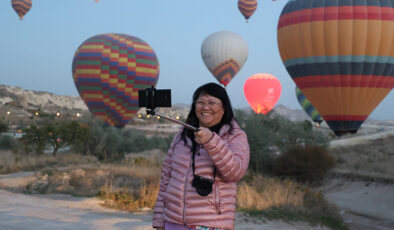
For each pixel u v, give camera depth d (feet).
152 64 119.03
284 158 66.28
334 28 73.61
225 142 7.41
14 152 85.10
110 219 23.21
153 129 243.81
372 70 74.43
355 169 71.82
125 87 114.62
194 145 7.61
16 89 548.31
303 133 77.10
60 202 33.78
